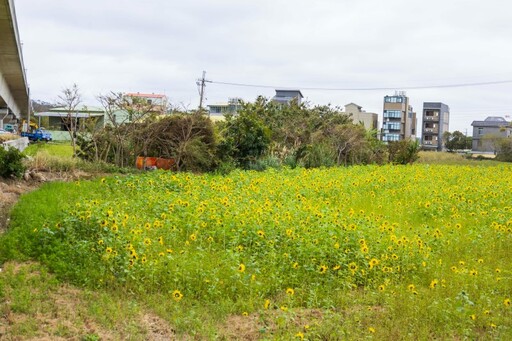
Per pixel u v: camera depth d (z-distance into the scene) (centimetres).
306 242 880
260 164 2294
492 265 904
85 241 812
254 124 2373
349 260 847
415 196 1550
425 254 898
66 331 575
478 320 667
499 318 665
